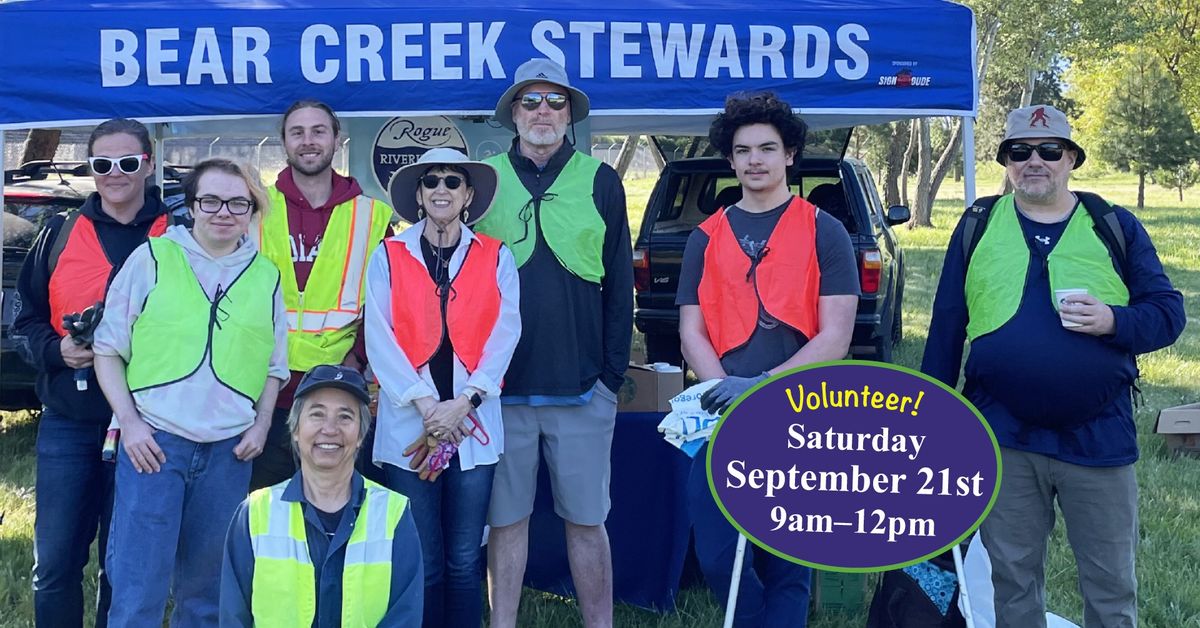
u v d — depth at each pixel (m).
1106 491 3.21
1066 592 4.68
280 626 2.63
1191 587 4.70
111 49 3.97
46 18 3.95
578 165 3.68
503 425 3.64
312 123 3.60
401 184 3.68
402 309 3.42
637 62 4.08
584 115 3.97
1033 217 3.25
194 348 3.18
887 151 35.03
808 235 3.32
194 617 3.30
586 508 3.73
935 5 4.12
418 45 4.03
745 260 3.32
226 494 3.26
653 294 8.09
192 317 3.19
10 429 7.41
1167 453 6.91
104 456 3.24
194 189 3.20
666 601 4.33
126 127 3.36
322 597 2.66
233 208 3.20
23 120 3.96
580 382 3.63
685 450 3.24
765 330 3.31
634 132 5.60
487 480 3.47
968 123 4.12
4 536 5.36
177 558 3.32
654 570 4.33
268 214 3.54
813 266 3.30
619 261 3.70
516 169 3.66
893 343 10.05
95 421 3.37
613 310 3.72
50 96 3.96
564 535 4.32
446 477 3.45
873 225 8.02
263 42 4.00
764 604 3.41
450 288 3.44
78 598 3.52
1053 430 3.21
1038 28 23.27
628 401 4.38
